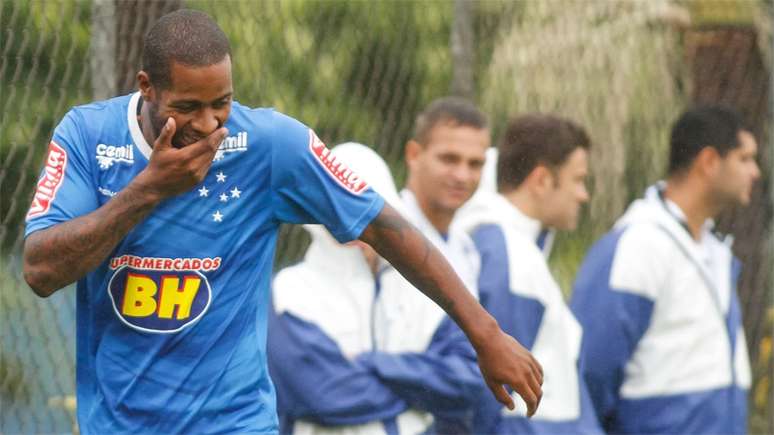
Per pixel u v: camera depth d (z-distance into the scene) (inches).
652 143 908.6
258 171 439.8
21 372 645.9
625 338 673.0
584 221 877.2
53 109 662.5
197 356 441.4
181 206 431.5
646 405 679.7
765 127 954.1
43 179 426.0
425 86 836.6
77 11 668.7
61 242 402.3
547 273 647.8
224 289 441.4
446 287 451.2
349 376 598.2
